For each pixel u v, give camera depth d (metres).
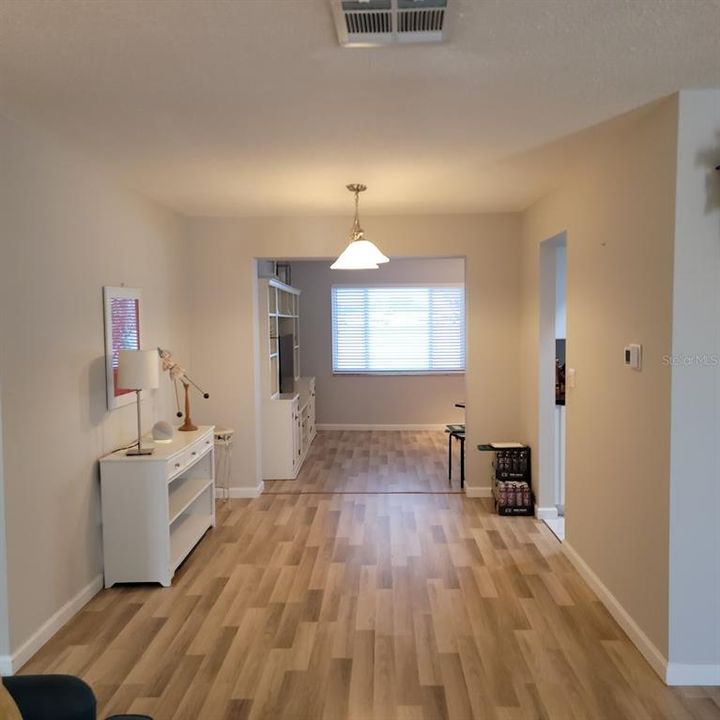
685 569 2.29
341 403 8.20
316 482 5.43
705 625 2.29
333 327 8.16
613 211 2.80
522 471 4.56
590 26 1.69
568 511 3.57
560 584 3.23
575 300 3.38
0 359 2.39
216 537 4.02
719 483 2.26
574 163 3.16
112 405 3.36
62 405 2.86
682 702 2.21
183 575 3.40
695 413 2.25
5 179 2.41
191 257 4.79
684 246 2.22
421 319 8.12
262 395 5.51
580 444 3.33
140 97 2.21
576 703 2.21
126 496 3.23
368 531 4.11
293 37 1.75
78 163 3.03
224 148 2.85
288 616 2.90
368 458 6.41
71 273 2.95
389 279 8.06
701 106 2.19
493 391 4.81
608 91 2.18
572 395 3.45
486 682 2.35
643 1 1.55
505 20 1.65
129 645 2.65
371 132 2.63
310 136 2.68
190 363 4.84
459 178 3.48
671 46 1.82
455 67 1.96
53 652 2.60
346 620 2.86
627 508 2.69
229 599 3.10
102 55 1.86
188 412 4.14
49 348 2.75
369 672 2.42
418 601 3.04
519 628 2.76
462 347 8.12
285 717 2.15
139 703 2.23
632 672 2.40
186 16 1.62
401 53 1.86
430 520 4.33
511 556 3.63
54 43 1.78
